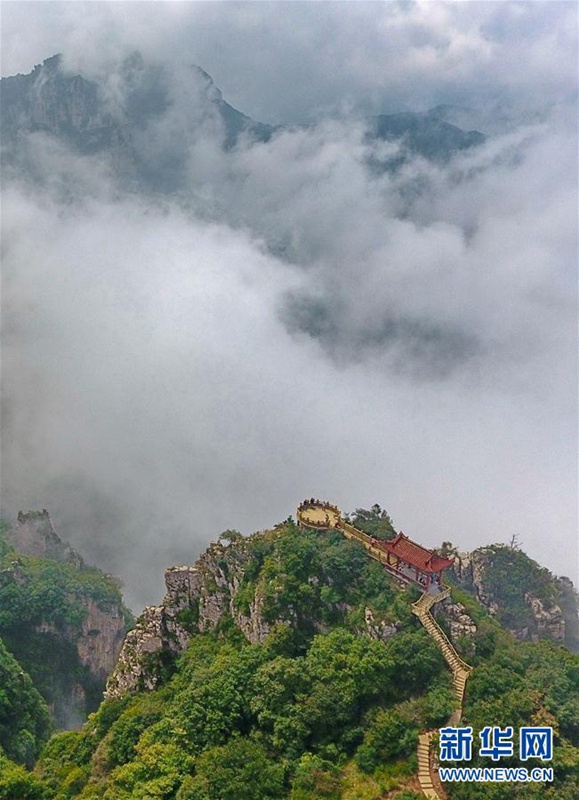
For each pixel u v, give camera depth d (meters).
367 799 68.06
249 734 80.44
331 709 78.56
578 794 67.62
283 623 93.69
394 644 84.19
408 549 97.88
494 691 78.81
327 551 100.50
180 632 106.56
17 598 171.12
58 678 168.88
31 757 119.06
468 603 97.19
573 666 83.31
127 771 76.56
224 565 108.38
